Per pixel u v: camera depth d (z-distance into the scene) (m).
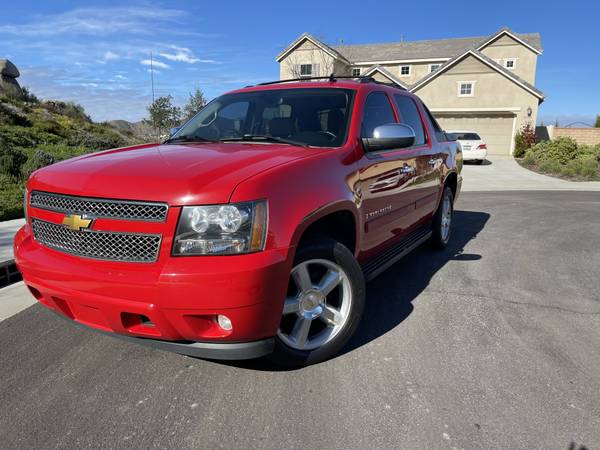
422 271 4.96
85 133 18.70
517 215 8.64
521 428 2.37
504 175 17.36
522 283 4.61
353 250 3.33
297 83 4.16
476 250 5.89
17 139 13.73
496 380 2.81
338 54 33.19
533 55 33.94
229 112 4.00
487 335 3.42
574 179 16.20
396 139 3.42
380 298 4.16
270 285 2.43
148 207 2.41
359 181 3.26
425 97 28.20
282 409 2.52
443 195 5.51
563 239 6.60
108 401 2.59
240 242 2.37
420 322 3.64
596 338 3.39
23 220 7.01
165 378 2.82
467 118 27.81
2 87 21.56
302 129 3.53
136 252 2.42
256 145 3.31
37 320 3.66
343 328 3.04
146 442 2.26
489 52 34.81
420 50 37.19
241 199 2.38
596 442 2.27
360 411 2.50
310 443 2.26
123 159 2.86
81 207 2.55
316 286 2.91
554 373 2.89
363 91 3.80
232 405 2.55
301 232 2.62
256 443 2.26
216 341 2.48
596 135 27.19
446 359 3.06
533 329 3.53
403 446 2.23
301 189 2.68
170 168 2.60
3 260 4.71
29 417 2.44
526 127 25.56
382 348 3.21
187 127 4.12
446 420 2.43
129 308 2.38
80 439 2.28
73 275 2.48
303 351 2.90
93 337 3.37
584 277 4.84
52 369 2.92
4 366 2.95
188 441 2.27
